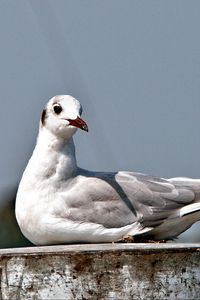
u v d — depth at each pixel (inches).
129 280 376.5
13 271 379.2
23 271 378.0
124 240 454.9
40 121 470.6
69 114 455.8
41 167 458.0
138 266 377.1
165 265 379.6
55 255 375.6
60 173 458.9
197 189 482.3
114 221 458.0
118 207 460.8
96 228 452.4
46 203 453.1
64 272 375.6
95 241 456.8
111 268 376.2
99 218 455.2
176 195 474.6
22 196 458.3
